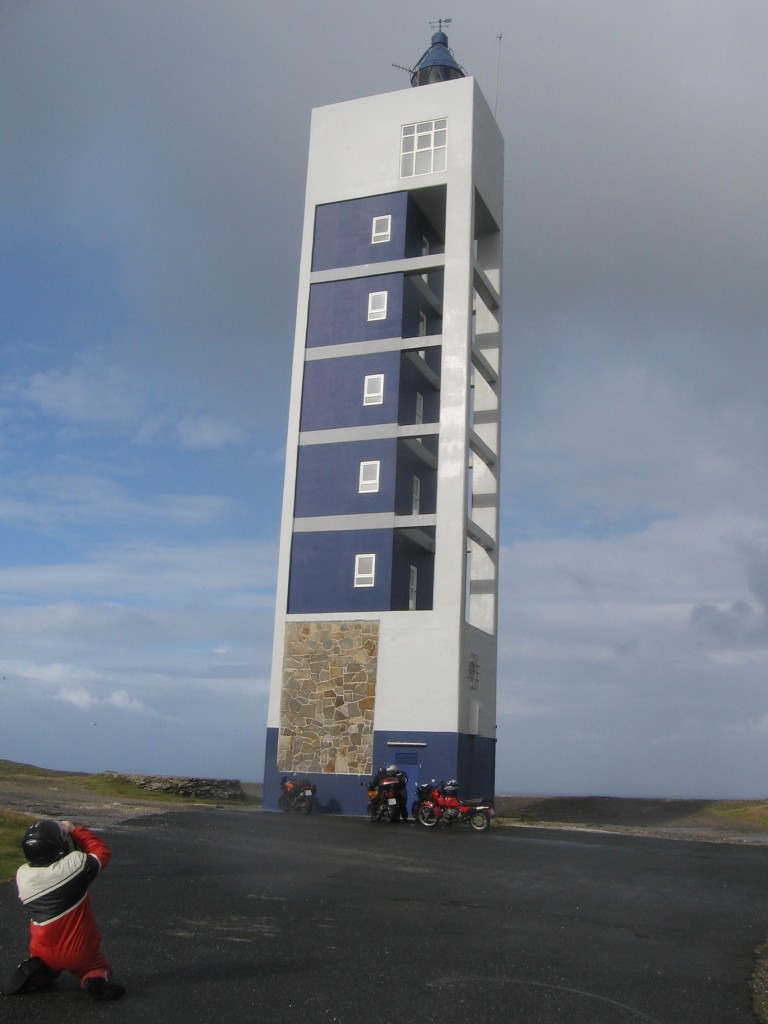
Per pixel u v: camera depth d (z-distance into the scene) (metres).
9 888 13.53
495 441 41.75
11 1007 8.23
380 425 38.47
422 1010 8.71
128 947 10.55
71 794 33.72
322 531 38.09
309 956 10.50
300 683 36.72
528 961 10.88
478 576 40.59
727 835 32.94
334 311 40.62
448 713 34.56
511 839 24.77
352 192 41.72
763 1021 9.16
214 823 24.95
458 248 39.25
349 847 20.91
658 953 11.80
